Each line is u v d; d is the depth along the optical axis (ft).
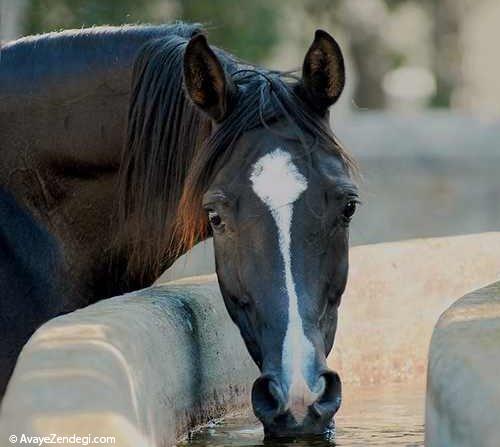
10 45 31.89
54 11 90.53
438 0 150.10
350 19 143.84
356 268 37.11
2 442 17.61
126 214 29.37
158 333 25.44
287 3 113.19
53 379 18.98
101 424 18.13
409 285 38.22
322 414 23.56
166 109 28.32
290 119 25.84
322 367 23.84
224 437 27.04
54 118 30.73
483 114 138.82
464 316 23.48
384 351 37.19
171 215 28.22
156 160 28.40
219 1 99.60
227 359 30.89
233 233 24.97
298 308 24.27
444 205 103.45
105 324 22.82
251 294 24.62
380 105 147.23
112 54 30.76
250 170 25.08
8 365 30.04
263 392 23.90
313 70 26.55
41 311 30.42
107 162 30.48
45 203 30.94
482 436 17.75
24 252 30.63
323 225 24.81
